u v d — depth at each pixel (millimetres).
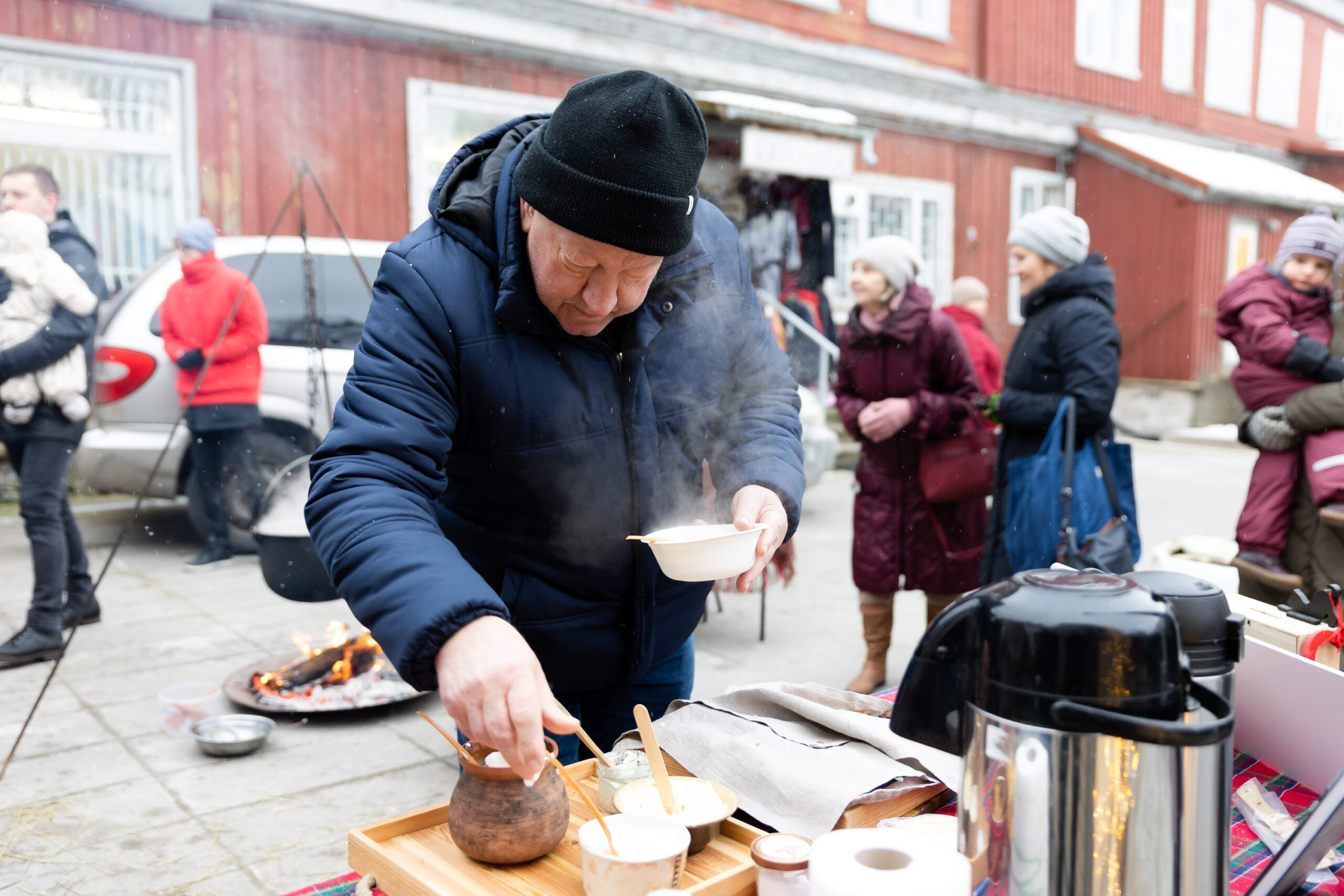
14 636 3635
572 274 1131
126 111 6539
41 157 6352
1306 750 1195
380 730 3045
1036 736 777
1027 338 2951
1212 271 13023
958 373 3172
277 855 2283
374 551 974
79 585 3943
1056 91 12625
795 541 5875
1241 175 13781
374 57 7266
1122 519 2658
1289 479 2896
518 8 7777
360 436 1099
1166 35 14016
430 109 7648
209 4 6492
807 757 1139
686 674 1614
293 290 4980
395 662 929
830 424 9125
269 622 4070
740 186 9680
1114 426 2869
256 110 6863
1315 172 16859
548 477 1293
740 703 1288
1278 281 2963
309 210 7102
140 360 4711
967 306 5520
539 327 1224
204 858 2268
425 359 1175
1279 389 2877
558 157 1068
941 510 3242
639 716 1043
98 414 4758
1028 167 12875
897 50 10836
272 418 4852
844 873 721
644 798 1058
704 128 1149
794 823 1060
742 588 1340
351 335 5055
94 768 2740
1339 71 17109
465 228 1226
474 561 1394
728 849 1013
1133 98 13727
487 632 901
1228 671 1010
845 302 10523
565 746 1550
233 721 2979
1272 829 1077
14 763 2760
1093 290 2803
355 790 2629
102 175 6535
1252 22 15219
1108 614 770
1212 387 12766
